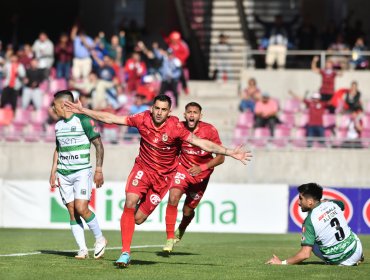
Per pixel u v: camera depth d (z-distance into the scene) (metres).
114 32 78.00
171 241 26.30
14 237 36.16
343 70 60.88
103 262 23.67
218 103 59.91
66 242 32.88
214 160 26.22
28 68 57.50
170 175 22.91
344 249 23.64
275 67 61.94
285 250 30.12
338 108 55.62
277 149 50.06
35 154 51.81
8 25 77.44
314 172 50.09
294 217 41.94
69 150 24.16
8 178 51.81
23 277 20.50
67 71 60.81
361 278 21.02
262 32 70.69
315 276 21.25
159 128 22.38
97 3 76.19
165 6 70.38
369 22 68.75
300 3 71.31
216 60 67.88
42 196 43.03
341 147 50.66
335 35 64.31
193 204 27.12
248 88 56.53
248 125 55.03
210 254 27.77
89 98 56.00
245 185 41.88
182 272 21.78
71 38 62.22
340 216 23.80
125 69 60.75
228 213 41.81
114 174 50.69
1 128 56.00
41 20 78.81
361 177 49.91
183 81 60.88
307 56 65.00
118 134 52.59
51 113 54.12
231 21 70.19
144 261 24.38
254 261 25.06
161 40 70.12
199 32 70.88
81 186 24.20
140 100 53.59
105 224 41.81
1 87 59.44
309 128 52.12
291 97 60.75
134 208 22.42
